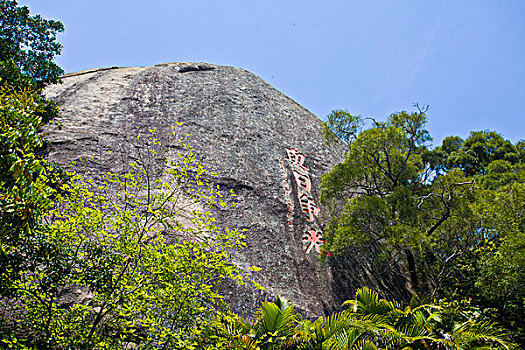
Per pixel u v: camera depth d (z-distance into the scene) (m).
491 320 10.94
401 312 8.62
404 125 15.41
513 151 29.30
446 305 10.14
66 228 6.21
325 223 15.92
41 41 14.12
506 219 13.15
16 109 5.96
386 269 14.21
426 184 15.56
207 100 20.09
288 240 14.36
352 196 16.98
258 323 8.34
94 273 6.05
